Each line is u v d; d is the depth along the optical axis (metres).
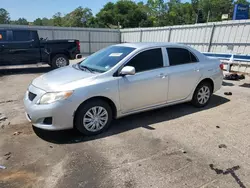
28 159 2.96
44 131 3.79
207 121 4.31
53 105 3.26
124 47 4.33
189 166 2.83
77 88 3.38
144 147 3.30
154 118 4.43
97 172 2.70
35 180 2.54
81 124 3.50
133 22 57.44
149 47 4.18
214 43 12.13
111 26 56.78
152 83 4.07
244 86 7.31
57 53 10.54
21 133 3.71
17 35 9.48
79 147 3.29
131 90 3.85
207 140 3.54
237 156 3.08
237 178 2.61
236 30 10.88
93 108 3.57
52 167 2.79
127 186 2.46
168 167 2.81
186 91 4.69
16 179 2.56
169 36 15.39
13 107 5.09
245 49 10.55
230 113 4.77
